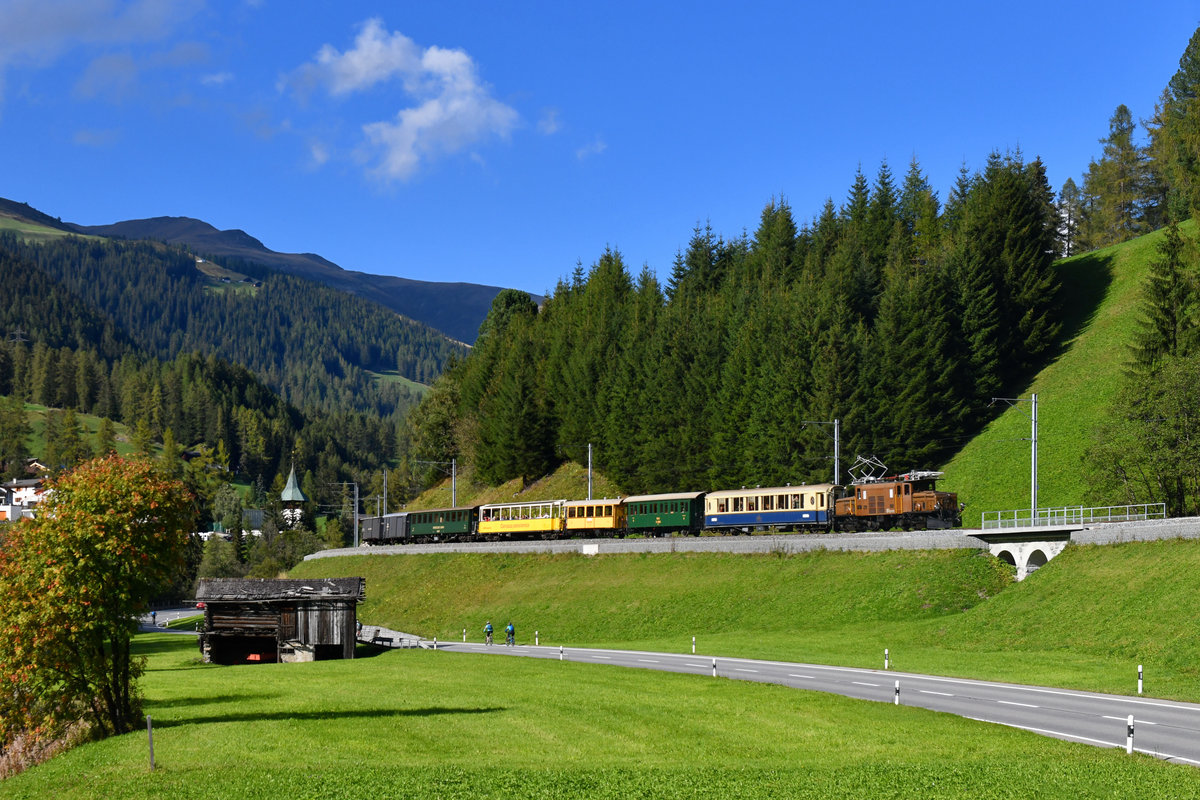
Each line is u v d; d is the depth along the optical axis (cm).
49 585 3069
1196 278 8588
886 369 9631
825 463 9319
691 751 2833
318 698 3934
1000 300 10606
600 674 4647
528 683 4316
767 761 2664
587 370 13025
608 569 8462
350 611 6662
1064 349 10562
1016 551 6147
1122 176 13725
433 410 16575
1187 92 13300
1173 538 5122
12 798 2416
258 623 6706
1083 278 11700
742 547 7769
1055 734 3034
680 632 6875
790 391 9744
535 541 9581
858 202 13250
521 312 18250
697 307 12481
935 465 9675
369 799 2220
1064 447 8838
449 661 5638
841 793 2241
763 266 12862
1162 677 4009
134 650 7975
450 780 2389
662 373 11538
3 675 3089
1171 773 2391
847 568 6881
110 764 2652
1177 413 6425
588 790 2292
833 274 11006
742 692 3919
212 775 2459
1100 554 5500
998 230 11081
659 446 11169
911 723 3206
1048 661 4541
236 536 18562
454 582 9600
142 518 3225
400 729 3161
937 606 6012
